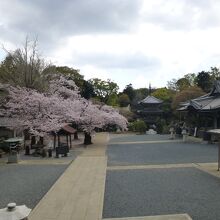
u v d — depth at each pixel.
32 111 28.34
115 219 9.23
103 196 11.92
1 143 27.06
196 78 68.50
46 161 21.83
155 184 13.70
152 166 18.62
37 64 34.66
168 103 62.88
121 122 38.19
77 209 10.37
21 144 30.69
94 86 76.19
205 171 16.41
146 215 9.54
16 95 29.20
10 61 35.97
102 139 41.88
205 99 39.53
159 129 54.41
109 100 75.38
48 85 33.91
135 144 33.72
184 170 16.98
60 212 10.09
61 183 14.35
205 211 9.77
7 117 29.61
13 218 4.60
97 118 34.84
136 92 92.25
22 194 12.64
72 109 32.38
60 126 27.23
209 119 37.50
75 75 61.12
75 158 22.94
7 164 20.81
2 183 14.86
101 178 15.28
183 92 54.78
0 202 11.57
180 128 43.94
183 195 11.73
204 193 11.95
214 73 64.44
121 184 13.90
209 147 28.22
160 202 10.88
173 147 29.28
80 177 15.65
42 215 9.83
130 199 11.38
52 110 28.75
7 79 33.62
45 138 32.47
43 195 12.41
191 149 27.06
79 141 39.03
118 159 22.09
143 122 57.00
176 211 9.84
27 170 18.31
